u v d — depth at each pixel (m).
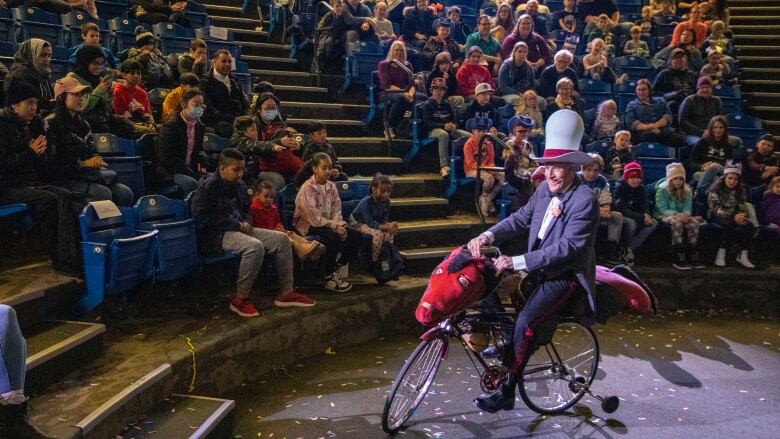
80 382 3.52
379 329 5.64
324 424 3.98
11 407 2.86
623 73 10.45
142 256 4.36
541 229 3.85
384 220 5.99
